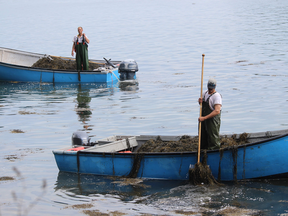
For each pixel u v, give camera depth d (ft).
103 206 35.45
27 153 49.62
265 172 39.52
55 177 42.91
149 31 209.05
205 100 41.09
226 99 74.49
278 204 34.63
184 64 118.52
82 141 48.96
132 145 48.70
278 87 82.99
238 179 40.14
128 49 152.46
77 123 62.08
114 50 151.02
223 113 65.10
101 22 269.64
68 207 35.45
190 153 40.29
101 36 195.42
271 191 37.42
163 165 41.29
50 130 58.70
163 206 34.99
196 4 422.00
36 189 39.68
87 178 42.60
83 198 37.37
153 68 115.14
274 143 38.81
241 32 189.88
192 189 38.55
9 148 51.44
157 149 44.75
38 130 58.85
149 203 35.76
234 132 55.06
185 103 73.26
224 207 34.32
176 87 88.28
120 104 74.43
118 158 42.52
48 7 494.59
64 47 163.43
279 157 38.99
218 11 319.47
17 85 96.22
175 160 40.86
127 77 99.86
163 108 70.13
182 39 175.94
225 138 45.34
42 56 105.91
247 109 66.90
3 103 77.46
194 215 33.01
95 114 67.56
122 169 42.68
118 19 288.30
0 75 100.99
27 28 247.29
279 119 60.44
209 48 148.15
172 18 279.90
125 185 40.22
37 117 66.33
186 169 40.75
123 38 185.47
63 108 72.43
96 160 43.39
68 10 414.62
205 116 40.63
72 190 39.29
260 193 37.04
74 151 44.01
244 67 108.78
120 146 47.44
